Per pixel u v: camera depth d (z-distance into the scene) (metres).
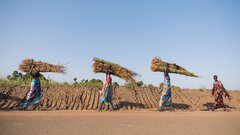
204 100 11.27
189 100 11.16
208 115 6.42
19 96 9.87
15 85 11.25
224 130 3.88
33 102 8.23
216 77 8.78
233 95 12.54
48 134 3.48
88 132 3.65
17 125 4.31
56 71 8.60
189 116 6.13
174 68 8.79
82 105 9.16
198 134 3.53
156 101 10.79
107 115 6.26
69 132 3.64
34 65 8.49
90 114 6.50
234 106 10.56
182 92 12.66
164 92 8.47
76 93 10.68
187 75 8.66
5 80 12.38
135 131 3.75
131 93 11.62
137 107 9.42
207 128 4.07
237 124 4.60
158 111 8.15
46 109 8.32
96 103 9.62
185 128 4.07
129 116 6.04
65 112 7.17
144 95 11.61
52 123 4.61
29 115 6.05
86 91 11.04
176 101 10.84
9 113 6.61
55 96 10.15
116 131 3.75
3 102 8.95
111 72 8.57
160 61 8.83
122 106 9.40
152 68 8.77
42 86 11.51
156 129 3.95
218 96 8.54
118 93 11.45
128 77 8.67
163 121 5.02
